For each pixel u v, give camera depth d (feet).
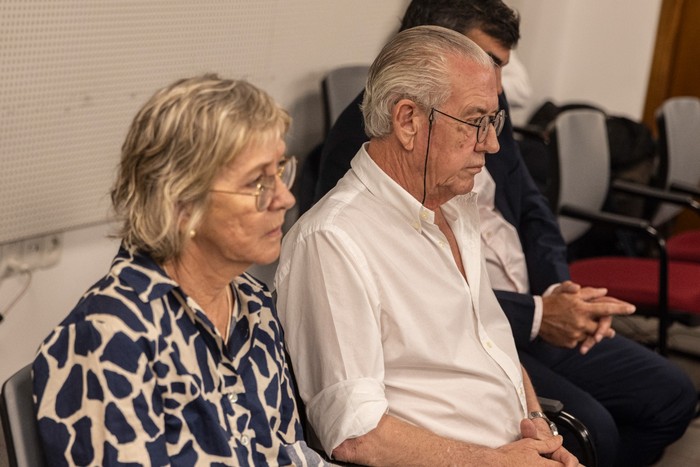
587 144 13.29
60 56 9.17
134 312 4.87
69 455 4.78
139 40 9.99
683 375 9.93
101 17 9.45
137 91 10.17
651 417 9.66
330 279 6.35
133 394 4.78
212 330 5.13
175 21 10.37
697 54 19.42
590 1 18.92
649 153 16.19
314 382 6.48
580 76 19.45
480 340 7.00
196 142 4.82
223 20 11.05
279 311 6.59
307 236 6.48
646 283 12.09
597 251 15.53
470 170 6.72
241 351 5.48
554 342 8.43
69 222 9.87
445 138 6.57
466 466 6.24
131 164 4.94
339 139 8.52
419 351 6.58
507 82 15.48
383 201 6.69
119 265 5.01
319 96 13.12
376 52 14.06
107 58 9.68
